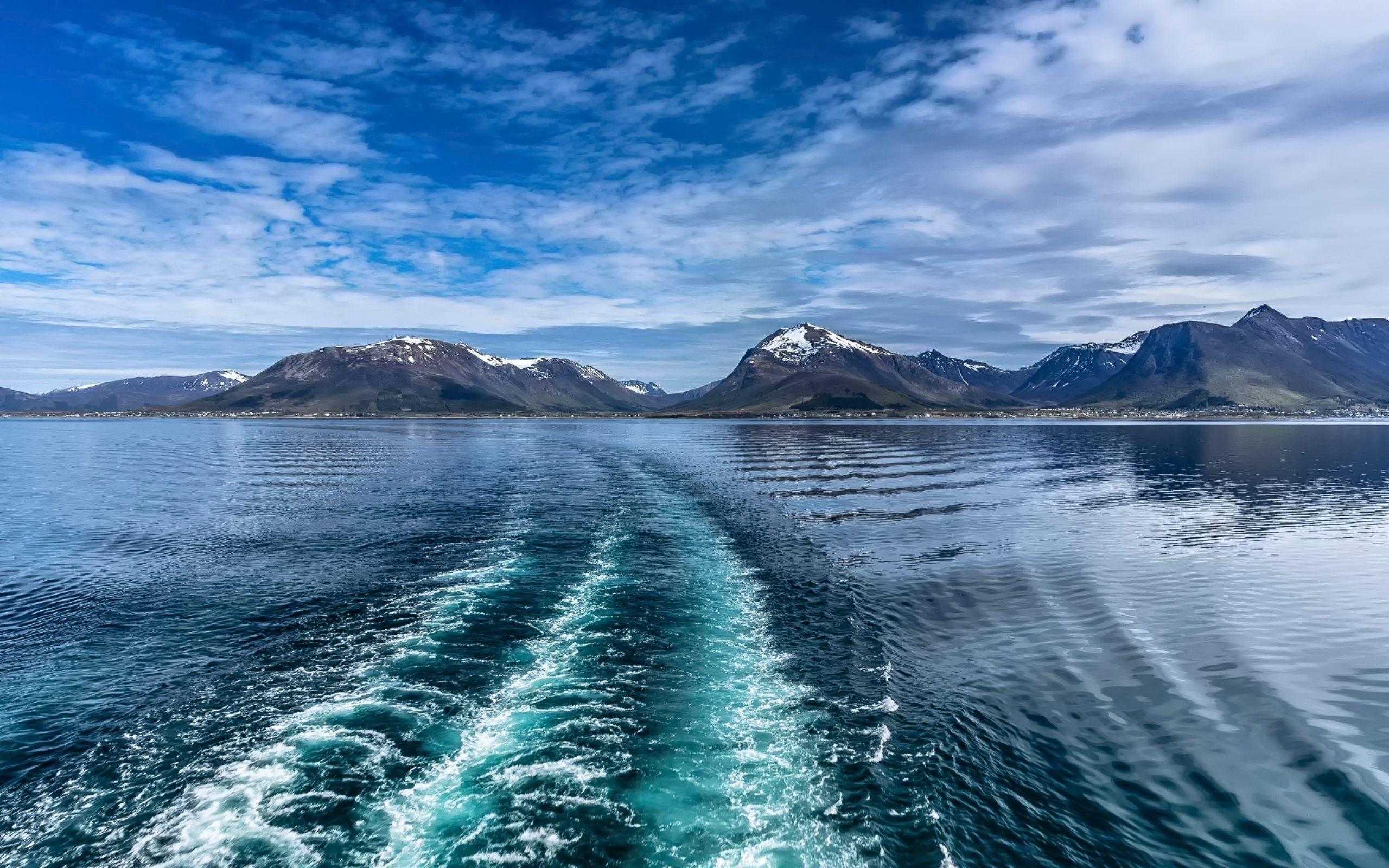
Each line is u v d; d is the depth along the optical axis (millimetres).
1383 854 9648
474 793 10750
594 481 59062
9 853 9570
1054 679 15633
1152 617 20234
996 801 10852
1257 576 25219
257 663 16391
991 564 27234
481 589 22906
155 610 20859
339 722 13172
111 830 10055
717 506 43750
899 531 34906
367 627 19016
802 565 27109
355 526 35469
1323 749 12430
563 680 15125
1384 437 140000
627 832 9859
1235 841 9961
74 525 36812
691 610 20734
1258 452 96000
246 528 35125
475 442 134750
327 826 10008
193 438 160625
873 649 17469
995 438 142625
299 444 127500
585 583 23734
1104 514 40531
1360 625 19391
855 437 153500
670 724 13078
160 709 13945
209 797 10781
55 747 12453
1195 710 14008
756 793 10867
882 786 11156
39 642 18125
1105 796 11039
